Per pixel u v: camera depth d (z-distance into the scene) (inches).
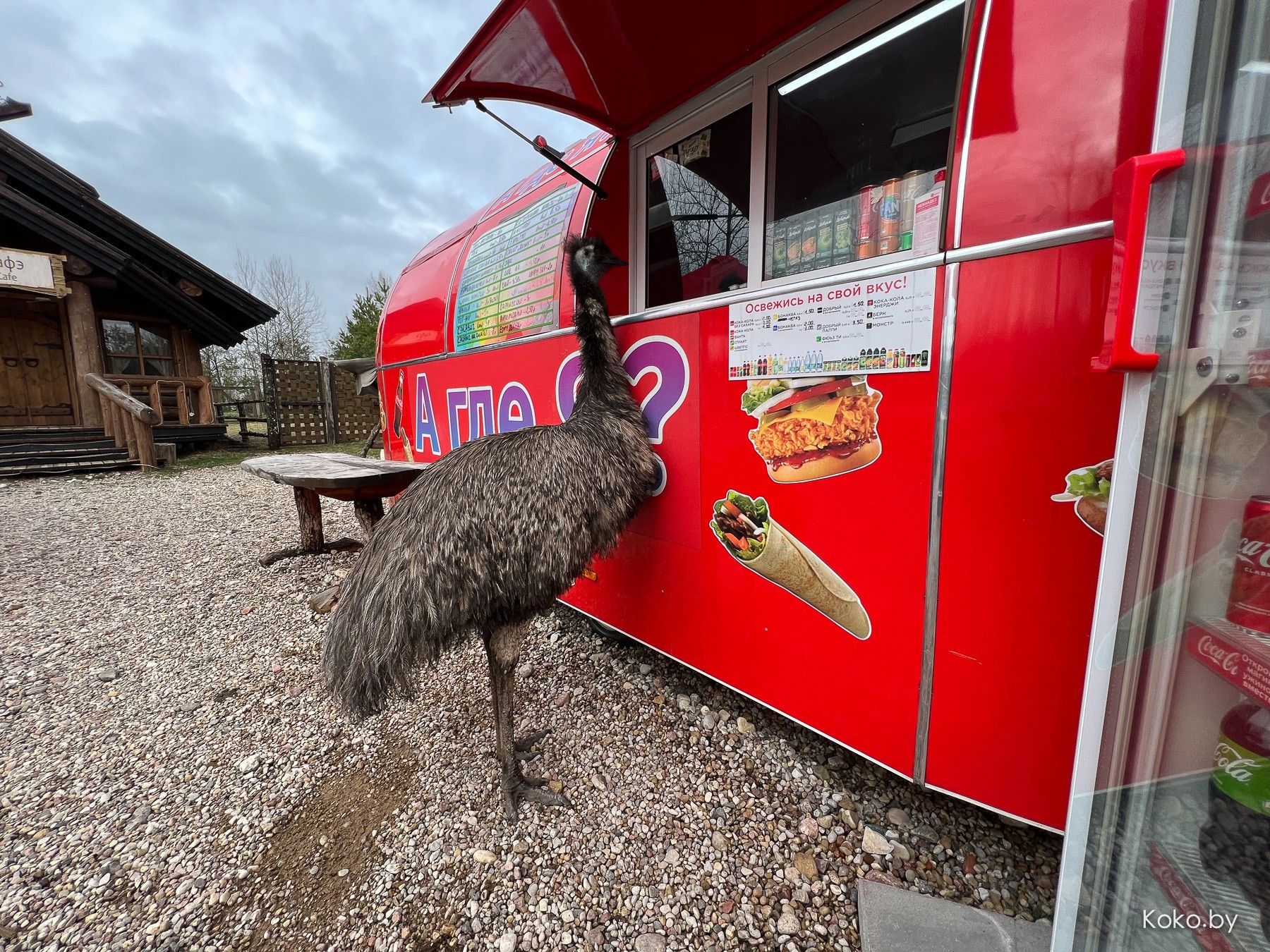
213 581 188.4
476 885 74.4
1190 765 42.6
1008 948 61.1
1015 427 59.1
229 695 122.0
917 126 75.3
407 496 82.4
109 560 211.0
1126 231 39.4
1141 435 41.6
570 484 84.0
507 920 69.7
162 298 485.1
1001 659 63.3
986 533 62.4
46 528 253.4
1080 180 52.9
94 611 165.3
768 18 77.7
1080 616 58.2
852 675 76.7
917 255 69.5
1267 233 36.4
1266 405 37.0
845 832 79.7
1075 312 54.5
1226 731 40.5
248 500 326.0
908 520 68.4
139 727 111.3
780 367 79.5
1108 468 54.5
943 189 65.7
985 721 65.3
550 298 119.9
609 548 94.8
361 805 89.8
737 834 80.4
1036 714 62.0
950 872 72.9
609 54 85.1
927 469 65.9
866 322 69.3
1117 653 44.2
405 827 84.5
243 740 106.7
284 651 139.6
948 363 62.5
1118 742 44.8
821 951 64.5
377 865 78.4
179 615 162.1
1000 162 57.6
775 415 81.1
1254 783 39.3
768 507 84.1
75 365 434.9
